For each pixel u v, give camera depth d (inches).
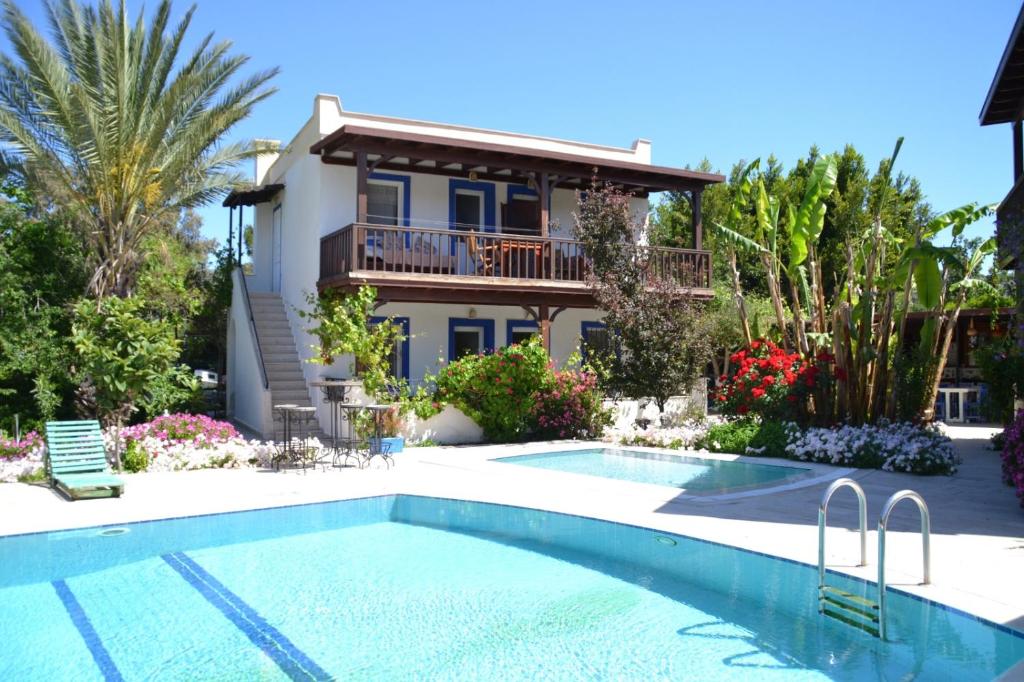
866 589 224.2
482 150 623.2
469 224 733.9
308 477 441.1
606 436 633.0
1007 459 341.4
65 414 597.3
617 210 650.8
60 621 229.0
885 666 189.5
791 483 409.1
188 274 992.9
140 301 462.3
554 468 496.1
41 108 582.2
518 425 622.2
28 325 592.4
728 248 619.5
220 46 641.0
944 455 446.9
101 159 589.3
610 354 640.4
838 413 539.2
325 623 227.3
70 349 582.2
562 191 775.7
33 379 589.3
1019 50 456.1
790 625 224.5
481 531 350.3
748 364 575.2
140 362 442.0
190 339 846.5
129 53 626.2
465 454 540.4
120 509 344.2
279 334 733.3
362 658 200.2
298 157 727.1
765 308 860.6
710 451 553.9
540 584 267.3
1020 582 223.3
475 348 736.3
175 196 663.1
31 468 425.4
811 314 597.6
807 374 534.3
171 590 259.6
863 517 243.6
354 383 584.7
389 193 697.0
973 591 213.6
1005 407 535.8
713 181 741.3
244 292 718.5
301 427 627.2
